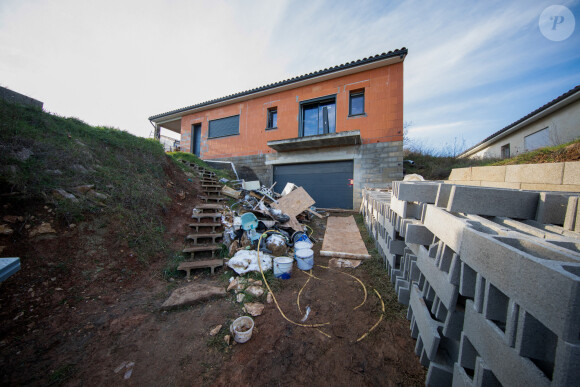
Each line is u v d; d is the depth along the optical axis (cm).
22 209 281
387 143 782
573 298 66
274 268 324
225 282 306
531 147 889
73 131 471
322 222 689
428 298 184
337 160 873
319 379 168
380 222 383
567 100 682
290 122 948
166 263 343
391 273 302
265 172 999
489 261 106
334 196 879
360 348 196
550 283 74
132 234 353
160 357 186
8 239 249
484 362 106
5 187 282
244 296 270
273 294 283
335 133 762
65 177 352
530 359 87
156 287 290
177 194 546
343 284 311
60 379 162
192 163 845
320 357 188
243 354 191
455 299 138
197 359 185
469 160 1055
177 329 219
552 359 80
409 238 200
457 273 136
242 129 1062
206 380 167
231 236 423
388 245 314
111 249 315
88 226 317
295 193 675
